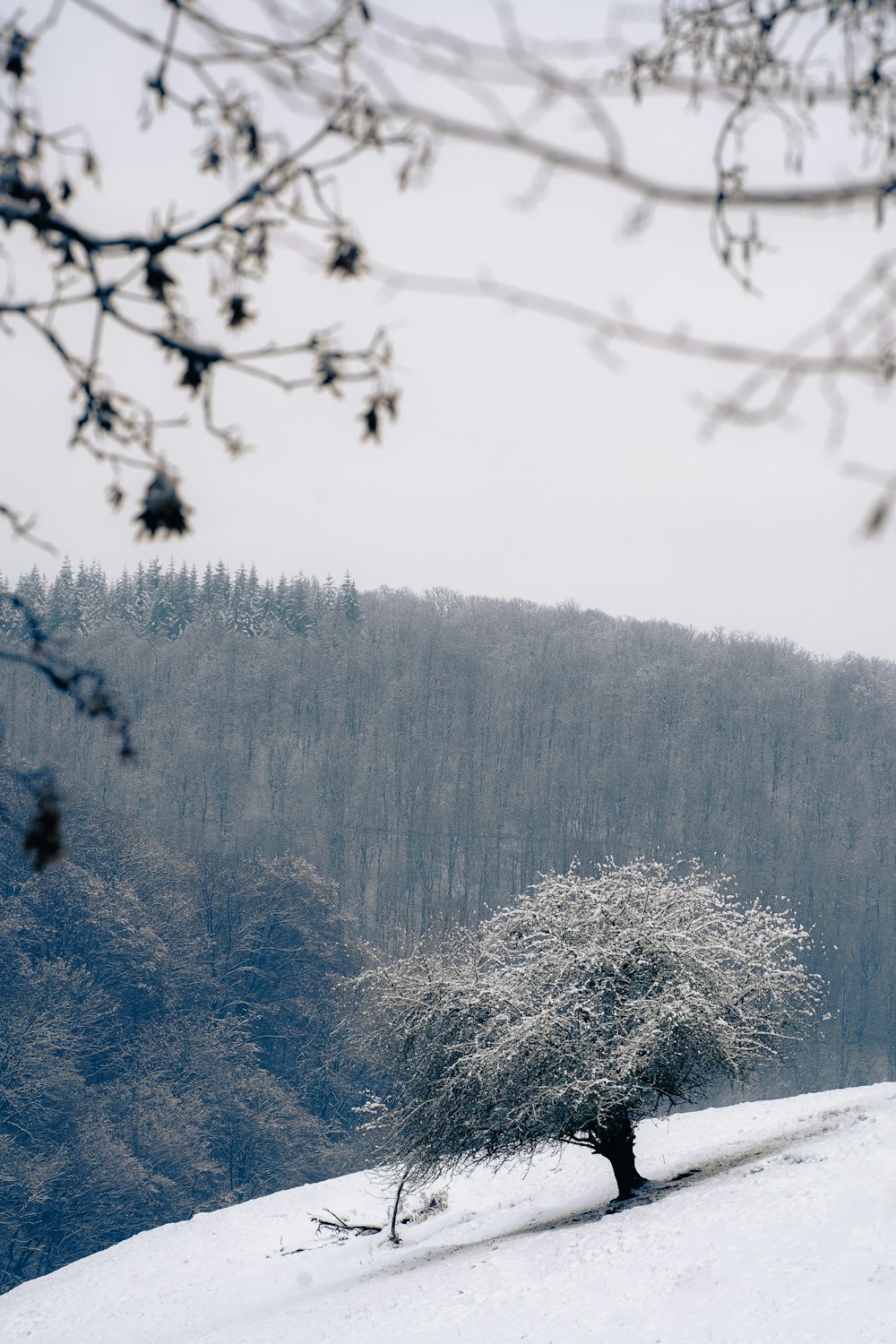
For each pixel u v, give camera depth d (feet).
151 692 390.21
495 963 86.74
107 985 215.92
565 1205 91.66
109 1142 181.78
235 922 251.80
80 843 229.25
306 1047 229.45
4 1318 103.76
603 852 377.09
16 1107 178.19
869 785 388.16
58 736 338.34
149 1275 108.17
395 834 372.99
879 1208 58.23
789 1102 111.86
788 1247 57.57
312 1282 93.76
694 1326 52.26
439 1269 77.56
